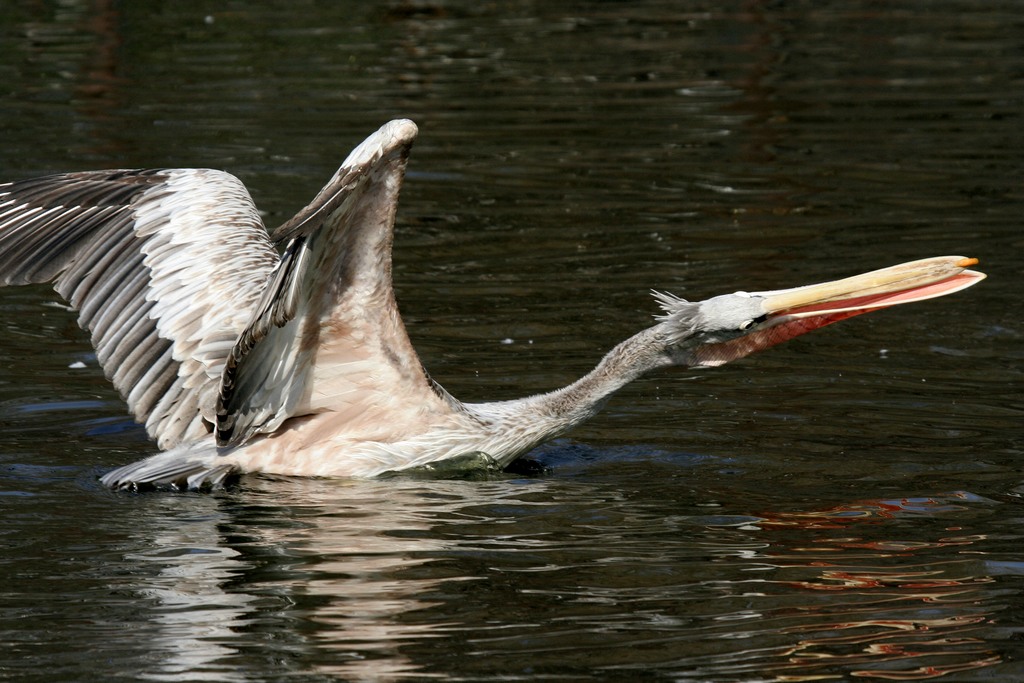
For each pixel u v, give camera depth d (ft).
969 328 48.37
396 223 60.95
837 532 29.73
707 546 28.86
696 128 75.51
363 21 100.73
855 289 35.09
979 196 63.21
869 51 92.27
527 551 28.60
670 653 23.68
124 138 70.90
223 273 35.32
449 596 26.08
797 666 23.18
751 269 53.62
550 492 33.12
